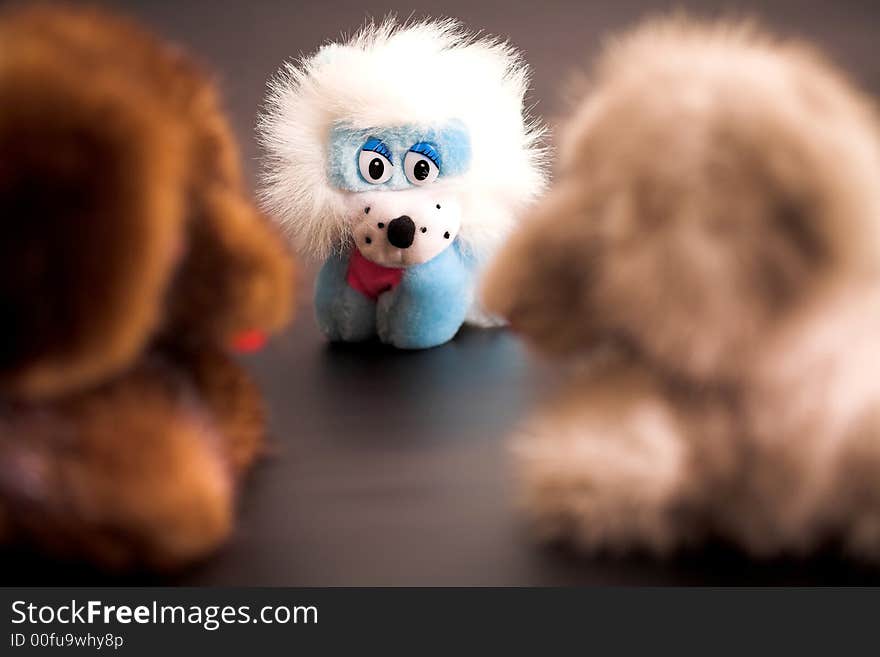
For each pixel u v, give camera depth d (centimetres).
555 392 117
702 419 98
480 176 157
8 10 98
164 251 91
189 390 108
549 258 100
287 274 111
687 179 94
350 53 156
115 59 95
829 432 95
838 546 101
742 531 100
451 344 161
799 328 93
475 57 161
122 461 95
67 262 87
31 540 97
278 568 101
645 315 94
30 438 95
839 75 107
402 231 152
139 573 99
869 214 93
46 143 86
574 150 104
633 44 108
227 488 106
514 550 104
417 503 113
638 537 101
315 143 155
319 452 125
